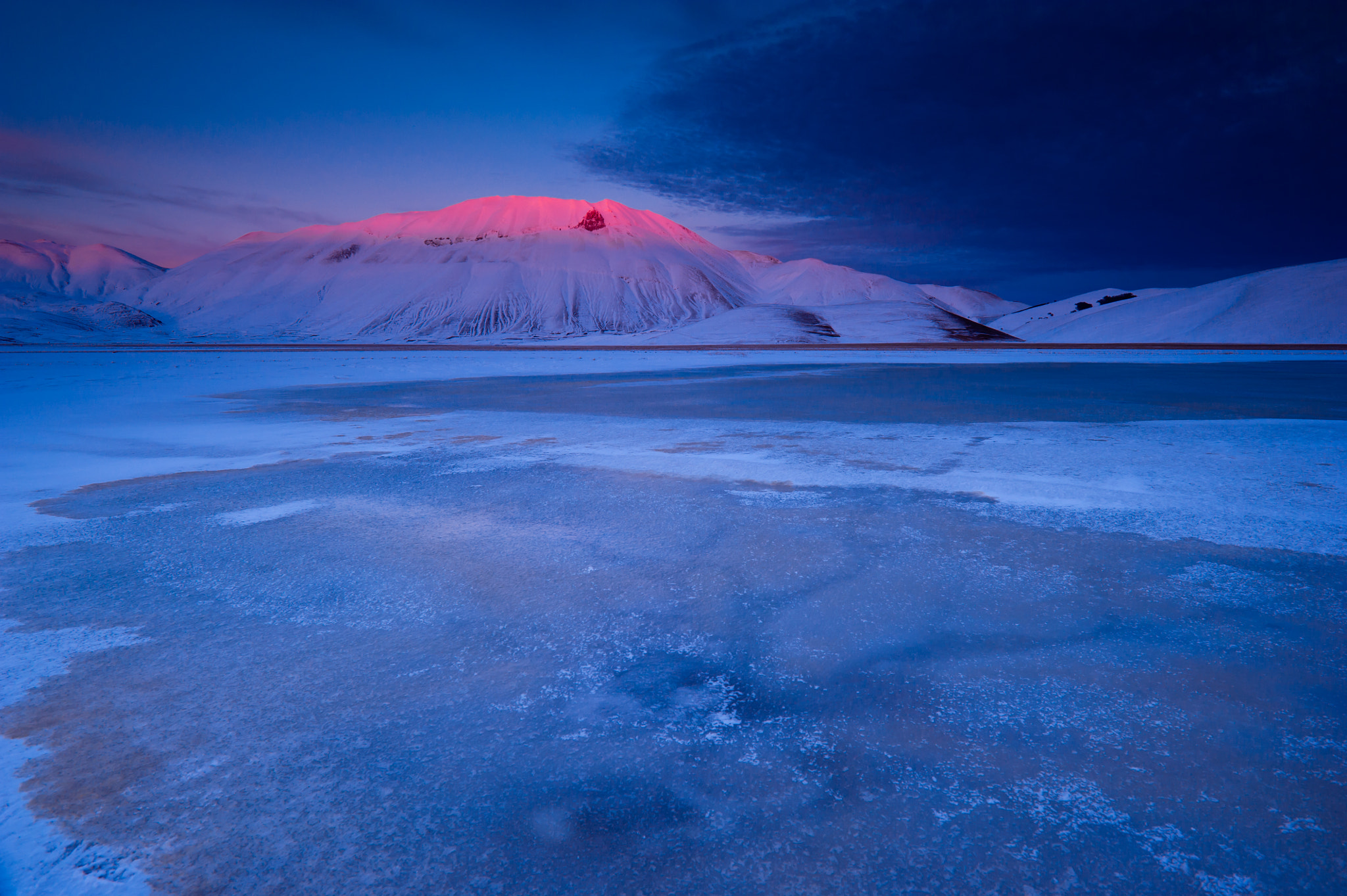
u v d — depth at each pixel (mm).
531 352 71250
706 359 53438
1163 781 2693
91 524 6941
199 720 3258
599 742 3037
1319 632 4070
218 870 2307
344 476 9336
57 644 4125
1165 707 3250
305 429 14391
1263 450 10453
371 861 2336
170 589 5062
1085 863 2270
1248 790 2637
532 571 5348
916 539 6051
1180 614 4355
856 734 3068
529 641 4109
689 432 13320
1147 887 2158
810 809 2568
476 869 2293
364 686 3582
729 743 3014
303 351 75000
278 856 2371
